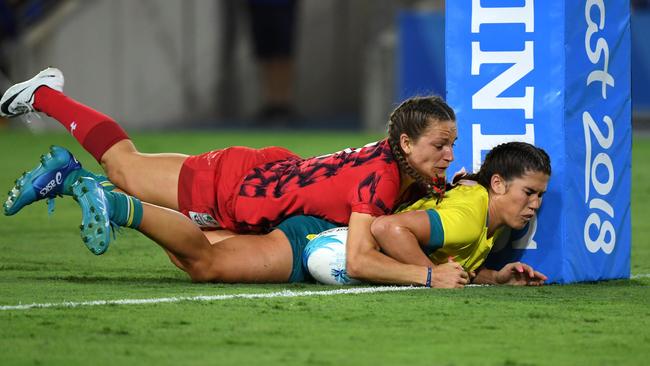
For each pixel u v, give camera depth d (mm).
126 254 21781
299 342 12508
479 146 17812
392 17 72812
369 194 16766
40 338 12594
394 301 15312
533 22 17469
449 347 12352
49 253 21875
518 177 16938
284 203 17500
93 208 15438
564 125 17344
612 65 18516
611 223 18672
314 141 57844
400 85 63375
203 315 14078
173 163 18328
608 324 13844
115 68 74938
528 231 17656
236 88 79875
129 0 75312
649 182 39188
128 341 12461
